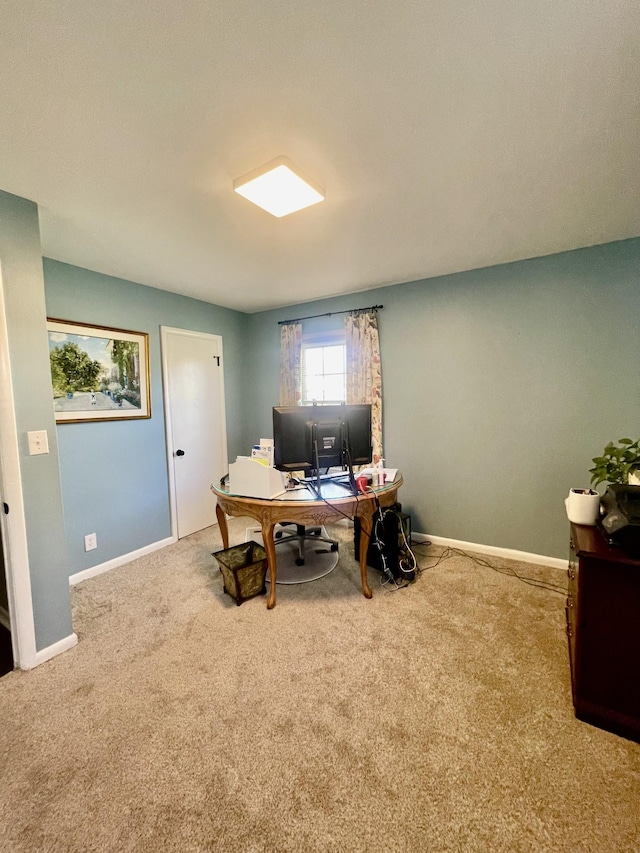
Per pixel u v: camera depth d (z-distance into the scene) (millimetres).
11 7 887
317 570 2738
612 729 1392
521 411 2775
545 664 1747
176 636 1994
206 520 3805
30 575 1776
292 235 2215
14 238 1714
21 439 1745
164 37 971
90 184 1648
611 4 896
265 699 1562
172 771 1266
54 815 1137
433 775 1239
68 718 1484
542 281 2623
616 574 1353
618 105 1223
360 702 1540
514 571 2682
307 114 1249
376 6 901
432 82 1125
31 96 1140
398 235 2240
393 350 3301
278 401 4141
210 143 1395
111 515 2875
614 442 2477
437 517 3199
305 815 1126
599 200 1849
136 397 3053
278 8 903
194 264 2658
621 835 1065
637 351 2371
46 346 1840
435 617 2127
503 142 1414
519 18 935
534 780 1222
